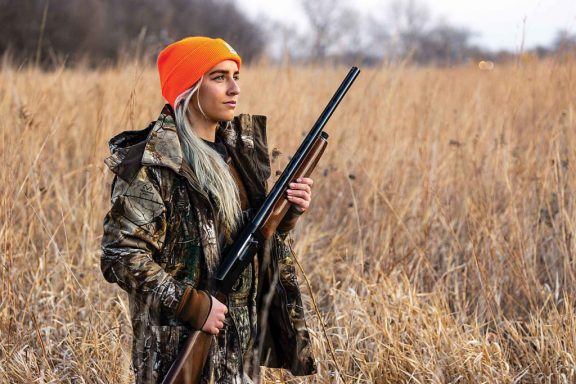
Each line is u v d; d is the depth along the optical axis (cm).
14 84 1019
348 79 409
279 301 406
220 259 372
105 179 747
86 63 1377
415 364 502
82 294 610
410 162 864
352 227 780
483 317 614
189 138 367
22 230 661
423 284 663
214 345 370
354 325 568
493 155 825
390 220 726
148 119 870
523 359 544
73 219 706
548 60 1012
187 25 3192
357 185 852
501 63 1153
